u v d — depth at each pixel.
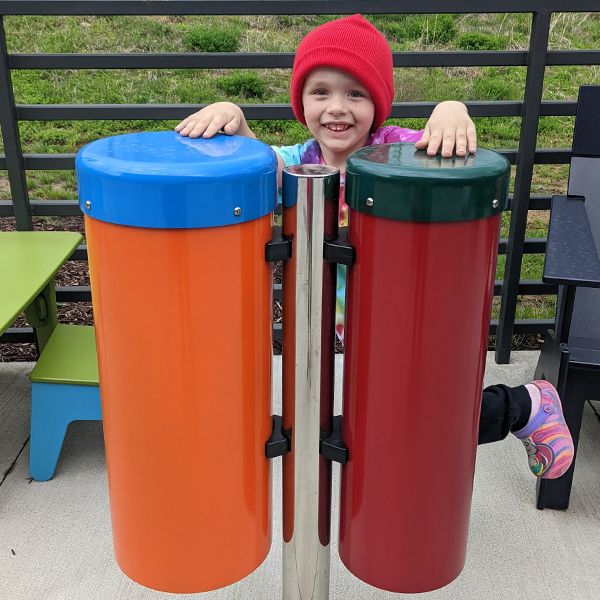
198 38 5.34
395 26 5.59
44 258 2.28
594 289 2.26
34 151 4.58
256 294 1.20
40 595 1.76
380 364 1.22
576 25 5.70
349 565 1.41
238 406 1.24
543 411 1.76
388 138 2.13
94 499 2.12
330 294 1.29
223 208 1.10
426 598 1.75
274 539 1.97
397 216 1.12
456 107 1.58
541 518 2.04
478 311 1.20
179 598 1.75
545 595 1.77
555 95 5.18
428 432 1.24
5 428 2.48
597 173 2.37
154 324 1.15
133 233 1.11
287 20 5.69
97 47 5.35
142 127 4.84
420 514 1.30
